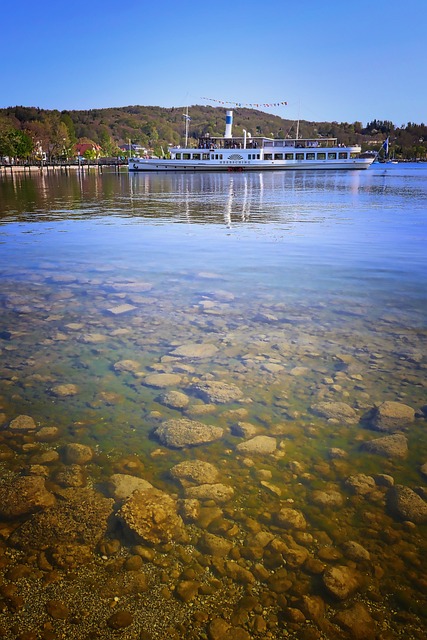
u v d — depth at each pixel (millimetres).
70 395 3430
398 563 2059
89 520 2258
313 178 54312
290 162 79500
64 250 9086
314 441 2912
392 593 1916
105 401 3357
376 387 3553
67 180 48969
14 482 2486
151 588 1926
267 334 4621
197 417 3162
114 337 4547
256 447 2840
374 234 11047
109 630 1743
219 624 1771
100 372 3799
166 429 2998
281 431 3010
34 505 2346
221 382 3633
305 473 2629
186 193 28453
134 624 1767
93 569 2012
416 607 1855
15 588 1911
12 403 3309
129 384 3607
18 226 12688
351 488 2512
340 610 1844
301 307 5461
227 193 28172
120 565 2031
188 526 2254
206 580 1970
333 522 2287
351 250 8984
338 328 4766
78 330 4723
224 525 2260
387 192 28078
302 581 1970
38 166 95250
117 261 8070
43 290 6199
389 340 4438
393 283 6500
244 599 1884
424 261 7934
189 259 8211
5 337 4516
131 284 6508
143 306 5516
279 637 1730
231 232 11539
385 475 2600
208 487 2500
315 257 8344
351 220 14047
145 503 2324
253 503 2406
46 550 2105
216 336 4578
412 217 14672
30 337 4527
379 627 1775
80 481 2537
